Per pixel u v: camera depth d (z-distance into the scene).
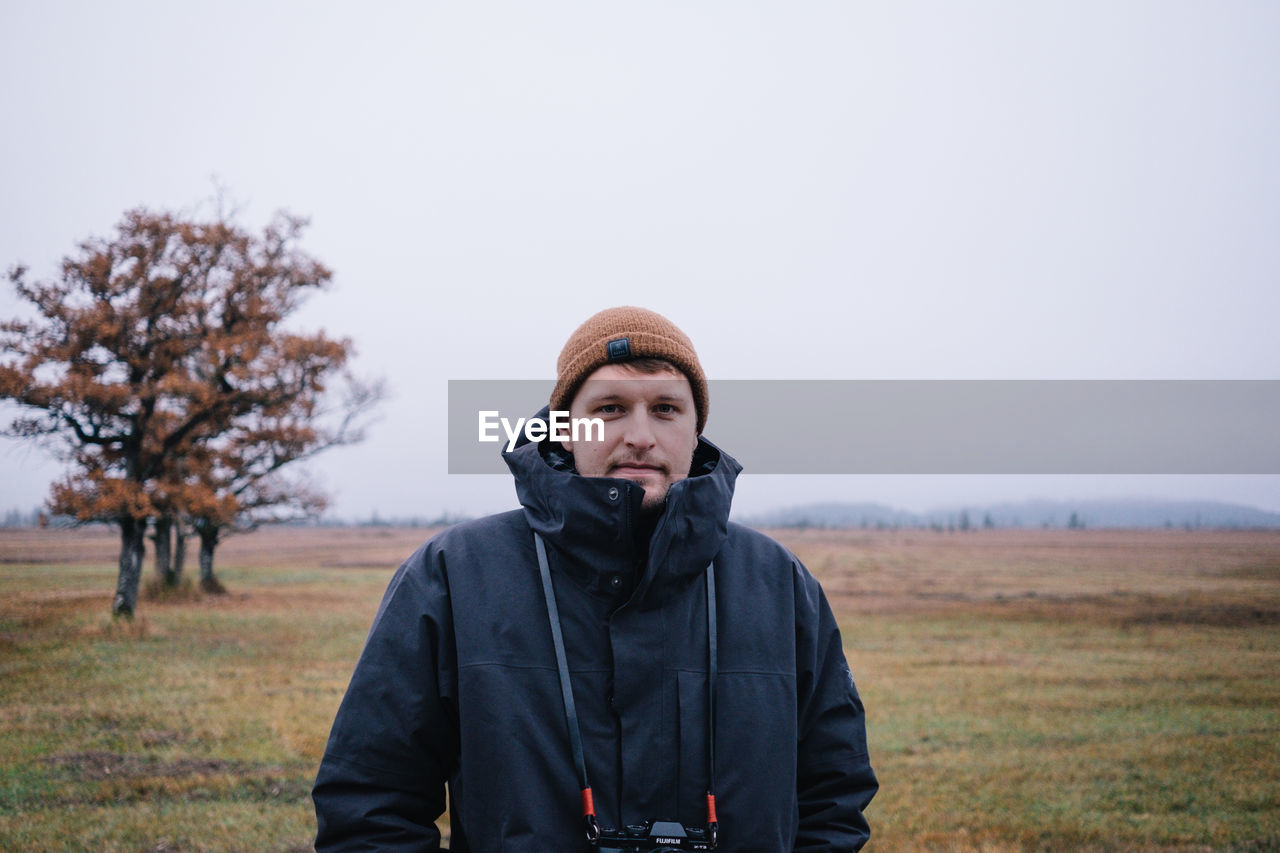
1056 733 10.75
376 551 72.50
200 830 6.71
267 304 23.61
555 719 1.36
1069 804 8.05
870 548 53.78
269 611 23.56
